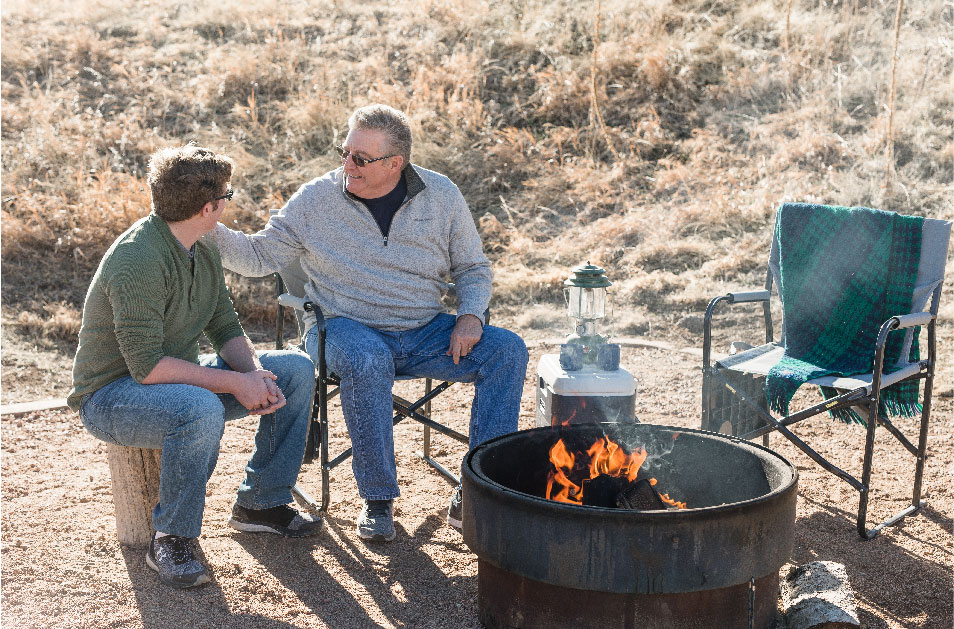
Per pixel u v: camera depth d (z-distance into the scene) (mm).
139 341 2830
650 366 5609
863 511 3354
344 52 10469
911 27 9609
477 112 9320
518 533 2453
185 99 9727
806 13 10039
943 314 6008
